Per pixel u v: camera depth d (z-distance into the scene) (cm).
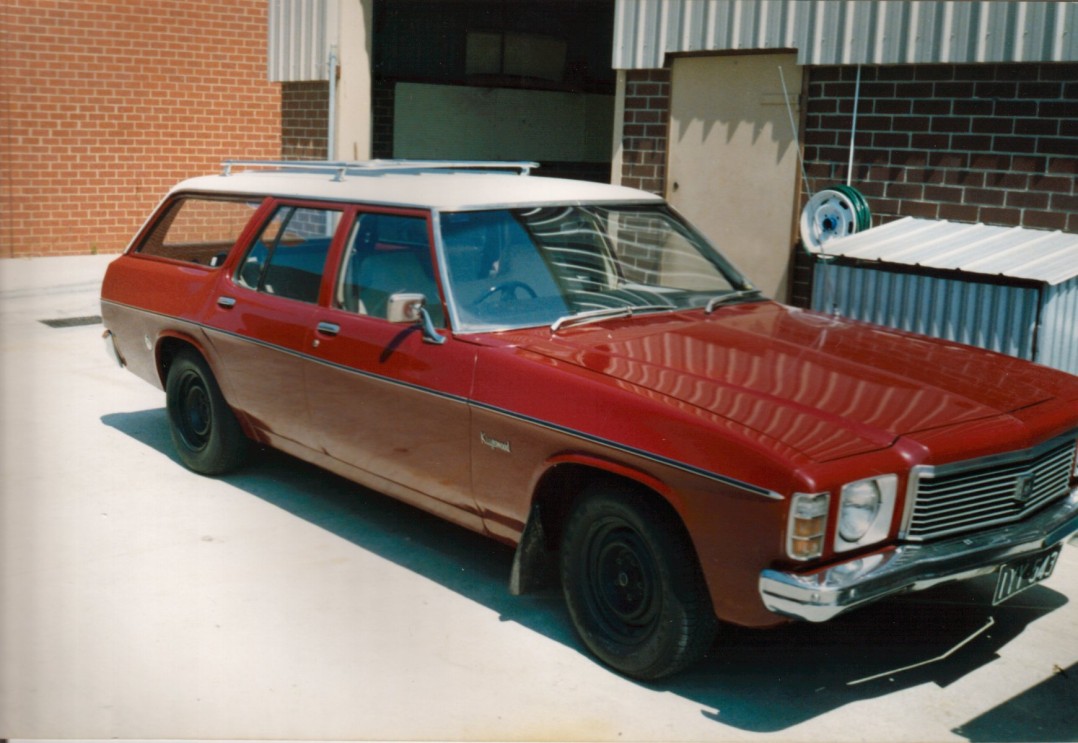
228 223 581
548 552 421
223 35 1456
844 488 330
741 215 776
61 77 1367
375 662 396
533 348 420
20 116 1350
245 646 406
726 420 352
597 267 477
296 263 528
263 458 634
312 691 374
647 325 451
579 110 1341
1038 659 407
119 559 482
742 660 404
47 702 360
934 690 384
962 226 654
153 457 633
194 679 380
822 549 330
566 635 421
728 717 362
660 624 366
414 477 459
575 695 375
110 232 1434
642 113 831
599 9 1271
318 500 567
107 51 1389
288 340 510
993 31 632
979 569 360
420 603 447
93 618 424
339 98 1073
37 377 820
